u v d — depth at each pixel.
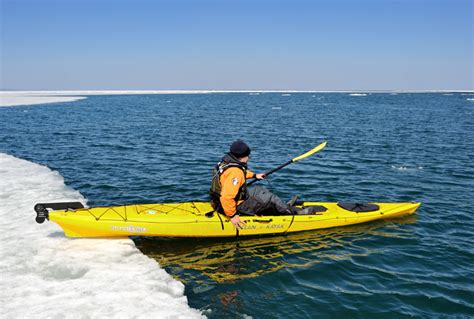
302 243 5.34
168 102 66.44
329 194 7.85
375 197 7.64
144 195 7.66
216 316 3.60
